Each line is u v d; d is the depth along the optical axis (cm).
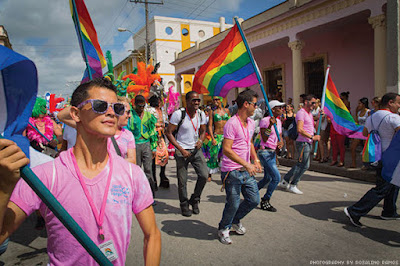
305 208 462
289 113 859
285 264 301
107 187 139
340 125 607
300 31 1129
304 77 1356
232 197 342
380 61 862
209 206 497
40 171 134
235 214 363
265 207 461
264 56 1571
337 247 332
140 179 150
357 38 1116
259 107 700
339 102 604
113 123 140
